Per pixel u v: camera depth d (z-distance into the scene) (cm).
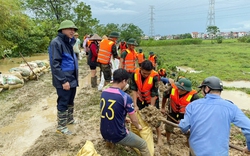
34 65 1161
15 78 921
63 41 450
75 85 480
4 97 809
